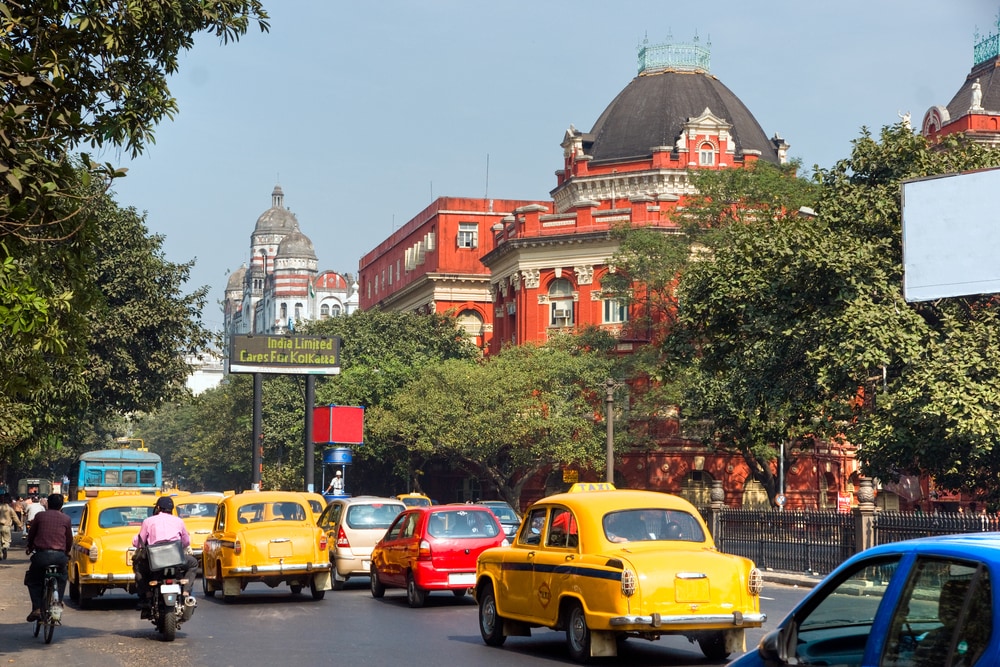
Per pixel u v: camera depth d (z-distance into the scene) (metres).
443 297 80.50
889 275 29.95
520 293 66.56
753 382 32.56
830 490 64.38
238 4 15.83
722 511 32.66
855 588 6.40
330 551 25.66
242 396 94.19
